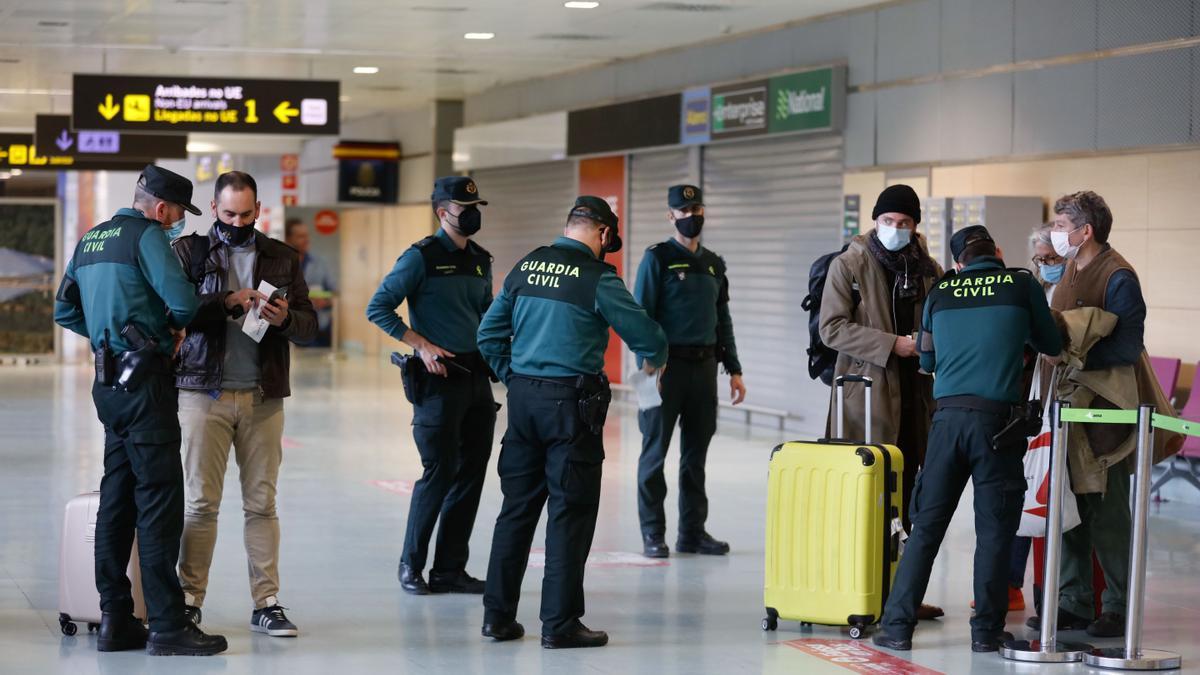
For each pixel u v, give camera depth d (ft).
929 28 46.83
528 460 22.25
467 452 25.82
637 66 64.85
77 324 21.77
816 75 51.55
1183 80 37.68
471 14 53.01
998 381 21.42
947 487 21.88
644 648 22.07
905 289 24.26
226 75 75.05
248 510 22.61
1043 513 23.04
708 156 60.13
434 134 86.74
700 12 51.72
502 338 22.57
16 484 38.09
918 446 24.66
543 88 74.13
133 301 20.57
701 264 29.22
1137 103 39.01
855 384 24.31
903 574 22.12
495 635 22.43
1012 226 42.06
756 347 57.21
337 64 69.41
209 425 21.80
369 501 36.42
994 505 21.59
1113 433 22.99
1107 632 23.24
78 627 22.91
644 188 65.05
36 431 50.55
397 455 45.55
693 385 29.30
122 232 20.68
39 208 91.35
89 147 77.77
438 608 24.63
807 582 22.89
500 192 80.18
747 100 55.77
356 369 84.12
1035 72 42.45
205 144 112.27
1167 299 38.29
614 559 29.19
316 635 22.58
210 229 21.99
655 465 29.32
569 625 22.00
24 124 101.45
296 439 49.55
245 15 53.62
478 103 82.38
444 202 25.17
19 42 61.26
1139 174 39.01
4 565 27.58
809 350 25.34
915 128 47.52
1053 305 23.82
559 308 21.67
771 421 56.24
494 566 22.48
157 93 60.90
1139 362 23.82
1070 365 22.79
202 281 21.80
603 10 51.65
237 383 21.93
